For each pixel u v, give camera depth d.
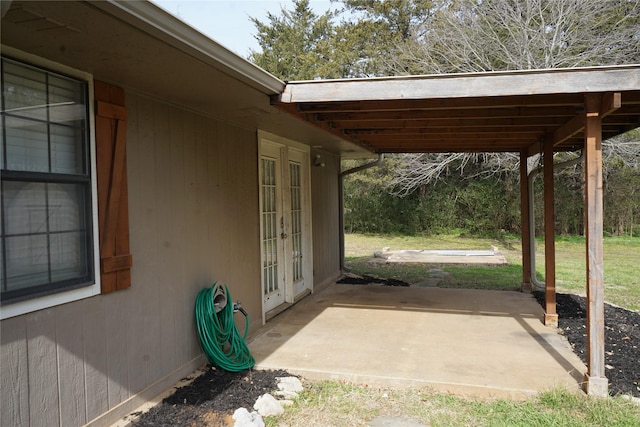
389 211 17.89
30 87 2.39
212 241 4.13
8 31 2.06
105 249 2.81
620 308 5.98
